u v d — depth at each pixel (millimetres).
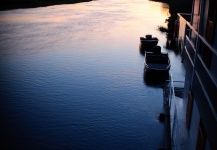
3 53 32125
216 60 6777
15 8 69188
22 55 31438
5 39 38656
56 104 19969
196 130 9188
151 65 24688
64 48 34562
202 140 7824
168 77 24094
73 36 41156
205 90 7016
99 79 24516
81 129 16828
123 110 19047
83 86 23016
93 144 15477
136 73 26031
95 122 17562
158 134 16203
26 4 74938
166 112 14945
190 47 10445
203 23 8555
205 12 8414
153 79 24422
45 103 20094
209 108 6461
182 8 42312
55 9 70438
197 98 8273
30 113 18703
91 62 29203
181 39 31203
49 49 34031
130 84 23422
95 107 19484
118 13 65250
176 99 13891
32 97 21016
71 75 25500
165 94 17172
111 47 35344
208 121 6449
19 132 16469
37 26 47906
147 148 15086
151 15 62969
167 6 81625
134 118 17969
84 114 18562
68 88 22656
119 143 15547
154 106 19547
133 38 40438
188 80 10914
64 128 16953
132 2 92500
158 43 37375
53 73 25984
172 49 34312
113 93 21703
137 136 16094
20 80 24281
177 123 10875
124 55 31906
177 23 36938
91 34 42625
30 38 39531
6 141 15602
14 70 26703
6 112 18734
